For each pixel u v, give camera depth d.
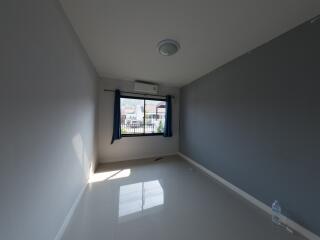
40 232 1.03
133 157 3.79
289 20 1.46
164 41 1.90
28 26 0.87
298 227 1.48
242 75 2.19
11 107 0.75
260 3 1.29
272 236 1.42
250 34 1.72
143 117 3.92
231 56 2.26
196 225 1.56
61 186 1.39
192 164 3.45
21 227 0.83
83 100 2.09
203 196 2.12
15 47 0.77
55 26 1.21
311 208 1.40
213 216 1.70
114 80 3.55
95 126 3.04
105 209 1.79
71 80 1.59
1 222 0.69
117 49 2.12
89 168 2.55
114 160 3.60
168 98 3.99
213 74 2.84
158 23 1.57
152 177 2.72
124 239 1.36
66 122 1.48
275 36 1.72
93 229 1.47
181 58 2.37
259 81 1.92
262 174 1.86
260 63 1.91
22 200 0.84
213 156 2.80
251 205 1.92
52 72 1.17
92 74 2.65
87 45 2.02
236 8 1.35
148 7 1.35
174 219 1.64
